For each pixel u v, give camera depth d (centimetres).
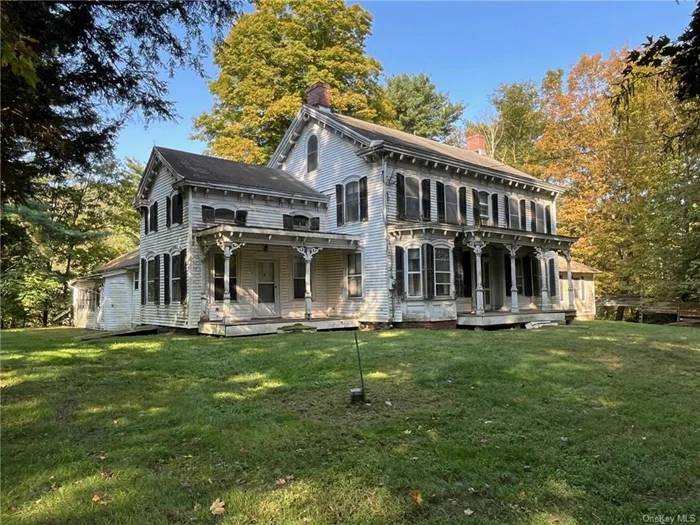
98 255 2711
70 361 854
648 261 2100
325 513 296
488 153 3672
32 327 2414
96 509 302
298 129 1880
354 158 1647
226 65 2409
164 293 1600
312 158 1830
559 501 310
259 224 1597
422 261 1493
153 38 647
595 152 2436
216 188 1485
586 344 1027
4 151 635
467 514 293
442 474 353
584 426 462
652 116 1997
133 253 2250
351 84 2497
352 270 1644
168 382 681
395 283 1524
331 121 1697
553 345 1003
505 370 716
